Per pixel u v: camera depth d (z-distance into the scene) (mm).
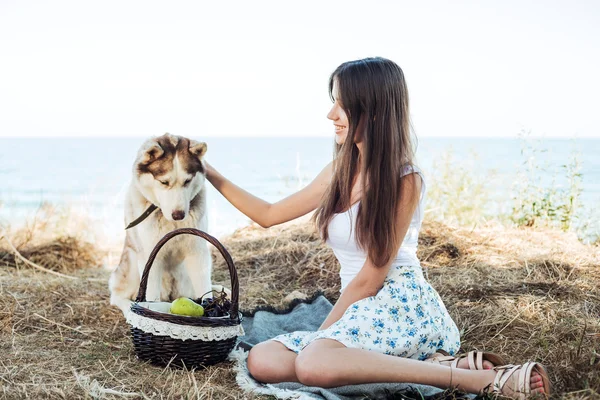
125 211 3719
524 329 3350
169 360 2818
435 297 2746
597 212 6484
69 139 39688
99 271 5551
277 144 40250
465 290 3988
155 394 2555
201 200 3607
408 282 2641
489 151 26422
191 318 2775
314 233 5633
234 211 11594
